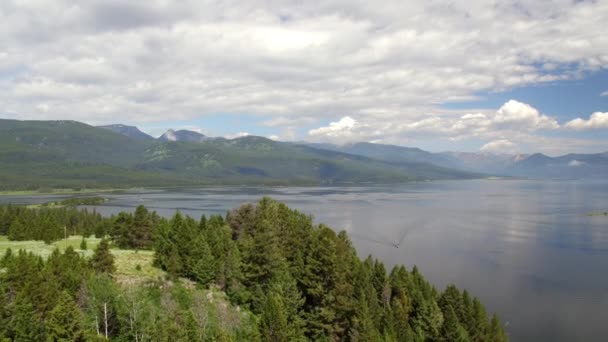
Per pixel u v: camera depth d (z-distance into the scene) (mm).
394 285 109125
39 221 177750
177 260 103438
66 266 89188
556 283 159500
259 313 96500
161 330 70312
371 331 86750
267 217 126938
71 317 66875
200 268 101375
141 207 141625
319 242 100375
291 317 88562
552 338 115188
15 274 78688
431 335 98062
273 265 102312
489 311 133125
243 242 113562
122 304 78188
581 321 125375
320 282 97438
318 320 92500
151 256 121000
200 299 90938
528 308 135125
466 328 100250
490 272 174375
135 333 73062
